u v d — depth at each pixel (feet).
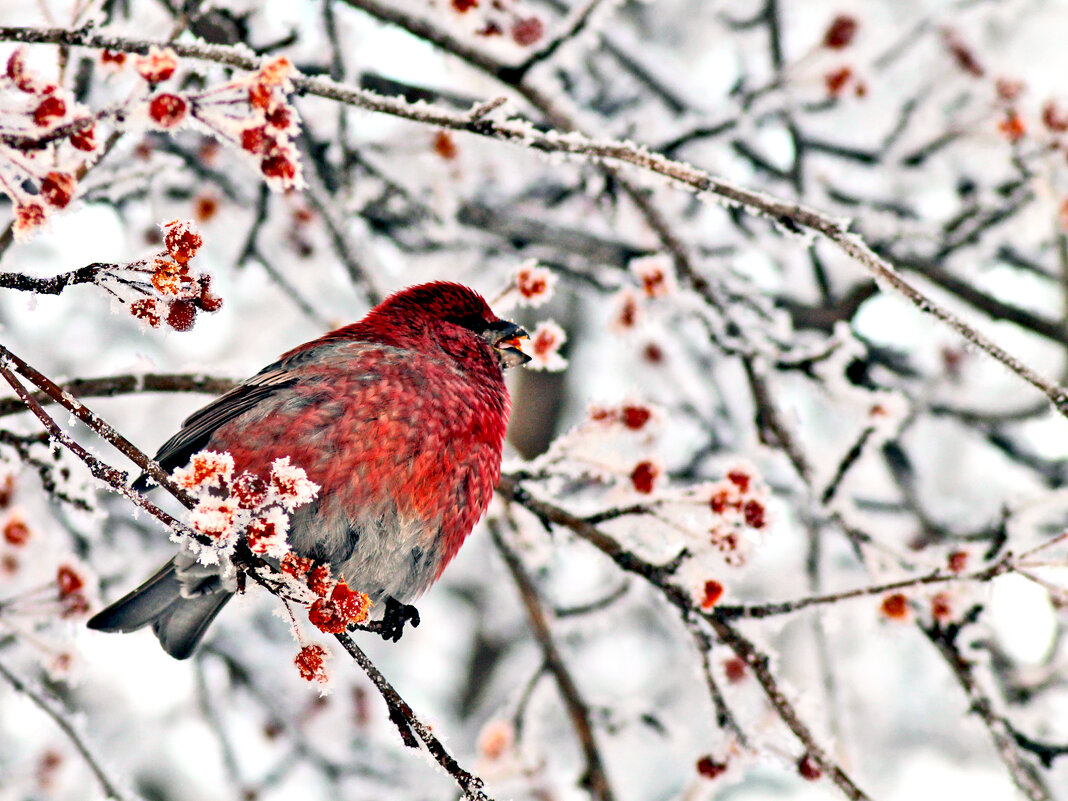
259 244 40.14
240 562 15.11
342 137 31.78
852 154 40.55
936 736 60.44
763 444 29.40
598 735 29.58
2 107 14.79
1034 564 21.01
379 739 46.06
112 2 26.02
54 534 35.88
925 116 40.63
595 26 26.35
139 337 55.06
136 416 54.54
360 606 15.53
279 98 15.64
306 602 15.43
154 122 15.25
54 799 41.70
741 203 19.48
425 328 24.35
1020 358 18.71
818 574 37.68
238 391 22.80
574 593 36.65
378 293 30.07
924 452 57.98
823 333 42.93
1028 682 35.17
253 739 50.03
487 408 22.88
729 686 23.84
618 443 28.02
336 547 20.81
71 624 25.46
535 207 40.34
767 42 38.78
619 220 38.60
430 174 37.04
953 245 38.86
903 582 21.86
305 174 31.27
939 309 18.92
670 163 19.17
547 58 26.73
